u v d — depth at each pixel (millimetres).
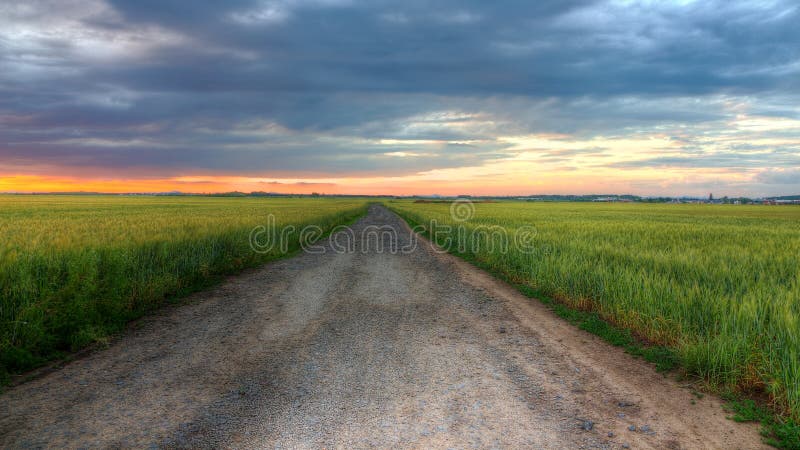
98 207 41125
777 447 3678
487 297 9414
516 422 4043
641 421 4078
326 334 6762
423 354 5863
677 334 5969
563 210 51406
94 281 7059
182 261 10695
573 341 6441
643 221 26969
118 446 3629
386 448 3588
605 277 8047
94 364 5500
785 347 4621
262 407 4320
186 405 4375
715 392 4691
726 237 15562
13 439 3717
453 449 3578
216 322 7445
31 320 5770
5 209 34594
